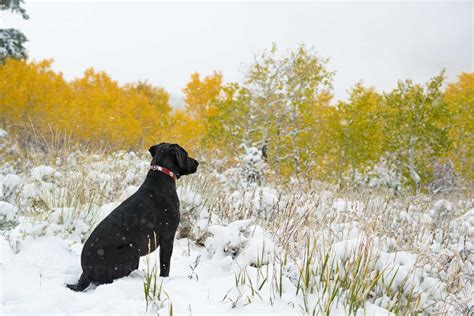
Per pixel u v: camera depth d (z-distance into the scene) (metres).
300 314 3.00
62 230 4.57
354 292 3.24
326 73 18.77
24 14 18.62
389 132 17.61
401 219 6.05
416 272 3.63
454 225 6.54
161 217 3.72
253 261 3.84
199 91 29.33
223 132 18.66
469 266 4.45
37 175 5.58
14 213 4.29
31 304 2.90
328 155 18.42
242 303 3.04
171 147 4.00
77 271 3.75
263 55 18.72
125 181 6.83
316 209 5.27
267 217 5.31
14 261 3.73
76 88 38.59
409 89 17.33
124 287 3.20
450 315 3.48
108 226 3.50
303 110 18.77
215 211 5.62
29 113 25.86
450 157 20.36
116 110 32.03
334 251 3.61
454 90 34.38
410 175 16.80
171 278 3.54
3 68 25.78
